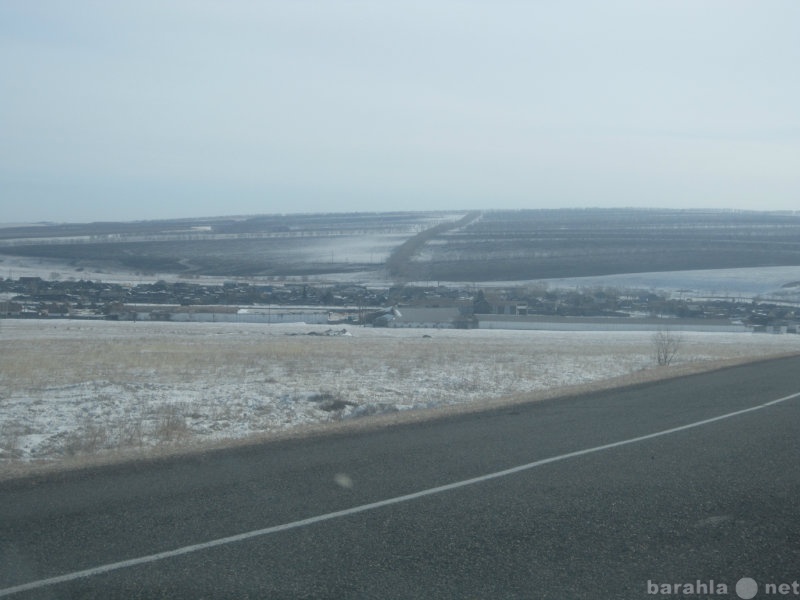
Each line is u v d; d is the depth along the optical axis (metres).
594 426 12.17
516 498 7.70
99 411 15.23
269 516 7.00
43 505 7.30
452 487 8.07
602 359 30.52
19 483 8.12
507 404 14.92
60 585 5.46
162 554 6.03
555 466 9.14
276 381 20.73
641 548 6.30
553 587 5.50
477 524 6.86
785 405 14.97
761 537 6.62
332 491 7.86
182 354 28.84
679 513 7.26
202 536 6.45
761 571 5.86
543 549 6.25
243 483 8.16
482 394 19.45
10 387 18.44
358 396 18.27
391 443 10.48
